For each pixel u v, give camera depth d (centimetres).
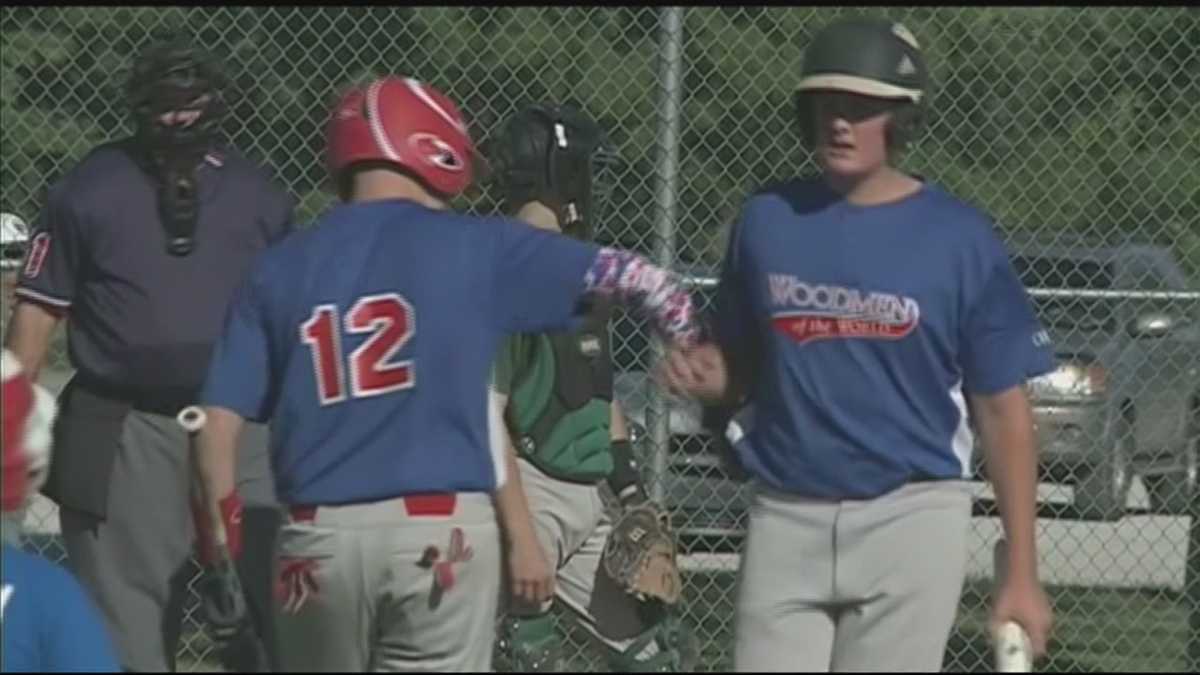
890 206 2077
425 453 2008
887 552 2084
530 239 2045
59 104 3862
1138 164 4106
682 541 3800
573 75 3869
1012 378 2080
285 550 2038
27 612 1622
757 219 2111
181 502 2581
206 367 2548
